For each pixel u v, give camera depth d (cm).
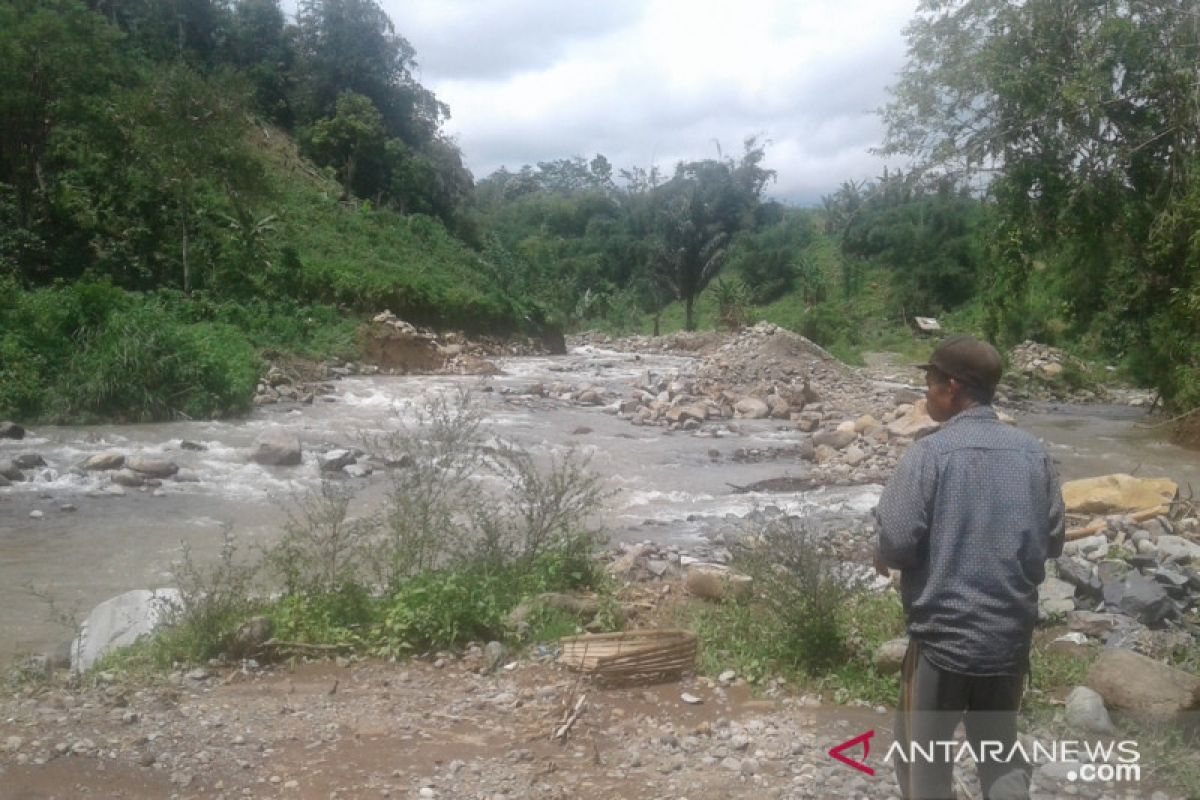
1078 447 1847
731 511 1166
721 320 5928
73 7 3241
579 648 555
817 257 7081
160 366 1756
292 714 491
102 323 1883
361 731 471
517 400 2205
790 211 8056
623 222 8262
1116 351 2723
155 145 2970
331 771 425
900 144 2233
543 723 483
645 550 877
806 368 2394
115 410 1716
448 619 590
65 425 1664
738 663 562
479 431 1752
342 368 2619
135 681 538
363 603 626
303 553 671
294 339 2642
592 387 2361
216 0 6462
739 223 7944
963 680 303
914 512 307
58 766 421
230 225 3272
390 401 2127
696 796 405
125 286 2833
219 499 1187
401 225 4988
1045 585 677
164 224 3167
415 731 472
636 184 9175
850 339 4912
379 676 551
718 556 889
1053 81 2047
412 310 3484
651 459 1571
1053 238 2205
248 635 569
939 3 2141
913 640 317
